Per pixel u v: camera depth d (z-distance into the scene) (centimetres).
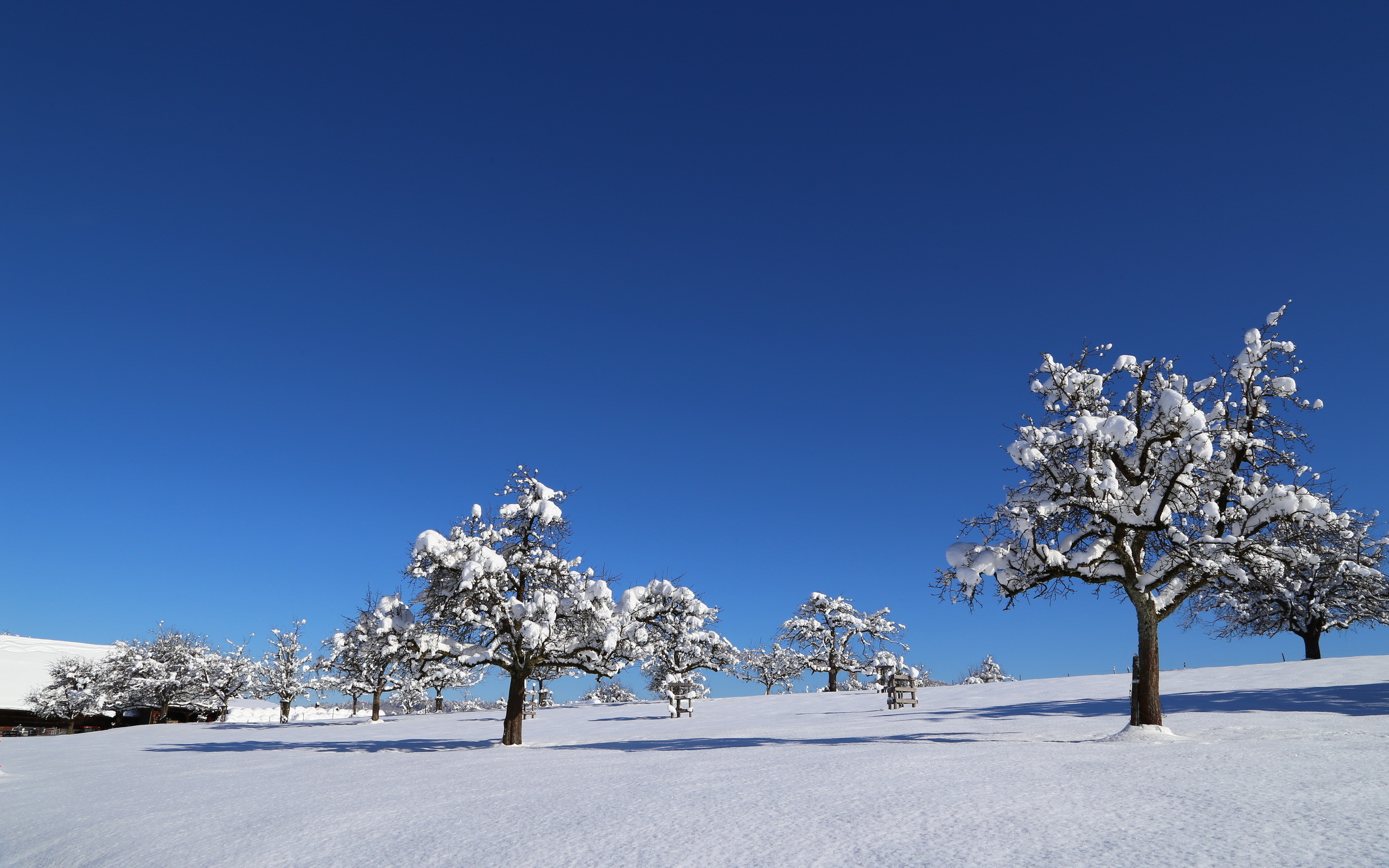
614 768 1725
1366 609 4031
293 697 6888
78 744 4228
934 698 4309
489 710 6881
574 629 3047
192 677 7219
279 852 1022
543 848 905
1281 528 1844
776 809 1044
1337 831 760
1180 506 1972
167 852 1102
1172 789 1035
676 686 4500
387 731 4469
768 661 7381
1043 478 1961
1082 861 709
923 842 813
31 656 8644
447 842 991
